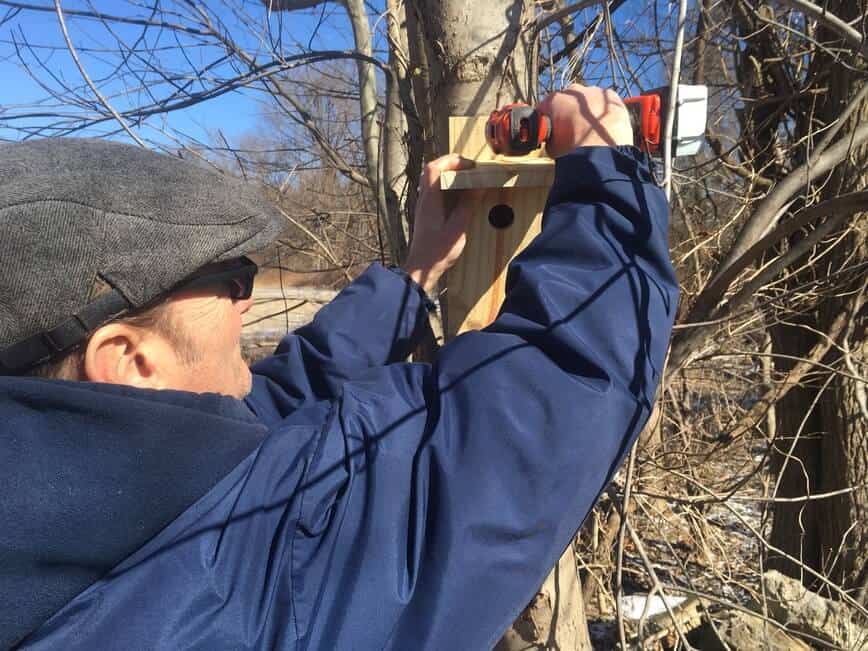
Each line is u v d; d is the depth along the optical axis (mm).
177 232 829
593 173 1042
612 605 3613
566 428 853
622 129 1184
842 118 2434
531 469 845
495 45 1676
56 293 773
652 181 1084
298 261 4152
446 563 812
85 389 767
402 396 955
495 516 829
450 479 845
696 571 3674
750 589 2734
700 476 3879
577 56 2500
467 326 1505
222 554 806
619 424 890
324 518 850
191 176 879
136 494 758
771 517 4336
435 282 1503
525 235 1472
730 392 4355
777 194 2445
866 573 3393
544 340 917
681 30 1271
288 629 786
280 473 865
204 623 763
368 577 808
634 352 917
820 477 3664
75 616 736
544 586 1696
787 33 3271
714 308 2426
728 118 3809
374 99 2900
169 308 859
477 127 1494
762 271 2346
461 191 1480
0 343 777
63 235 768
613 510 3375
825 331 3344
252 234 892
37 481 729
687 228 3178
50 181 786
